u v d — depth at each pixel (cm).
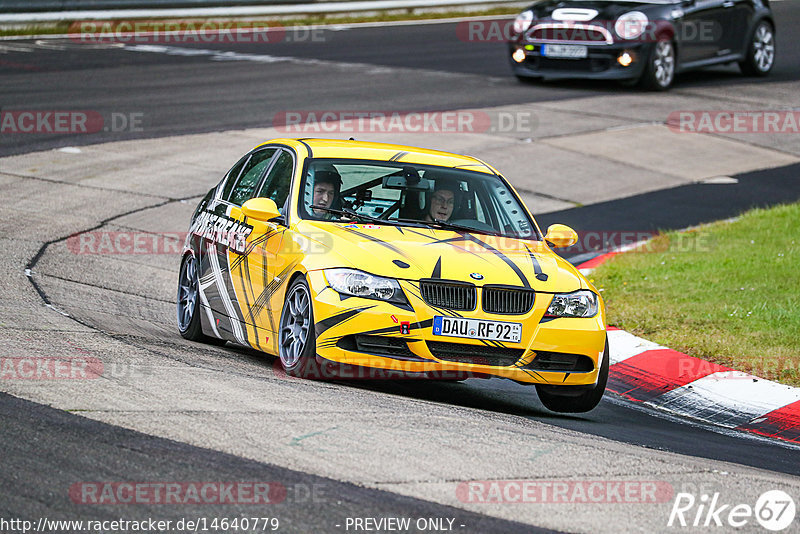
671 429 2439
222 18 10119
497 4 11656
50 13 9225
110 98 6450
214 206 2938
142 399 1944
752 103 7088
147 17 9706
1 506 1450
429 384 2647
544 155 5675
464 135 5909
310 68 7812
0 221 4009
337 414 1964
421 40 9581
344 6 10838
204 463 1645
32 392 1928
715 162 5841
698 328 3203
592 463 1836
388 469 1684
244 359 2602
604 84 7562
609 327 3284
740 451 2267
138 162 5122
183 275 3005
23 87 6631
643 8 7156
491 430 1991
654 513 1603
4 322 2517
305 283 2325
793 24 10644
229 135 5672
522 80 7625
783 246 4150
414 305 2241
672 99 7088
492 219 2622
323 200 2550
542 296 2325
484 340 2261
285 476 1617
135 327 2859
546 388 2364
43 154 5134
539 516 1551
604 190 5238
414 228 2509
